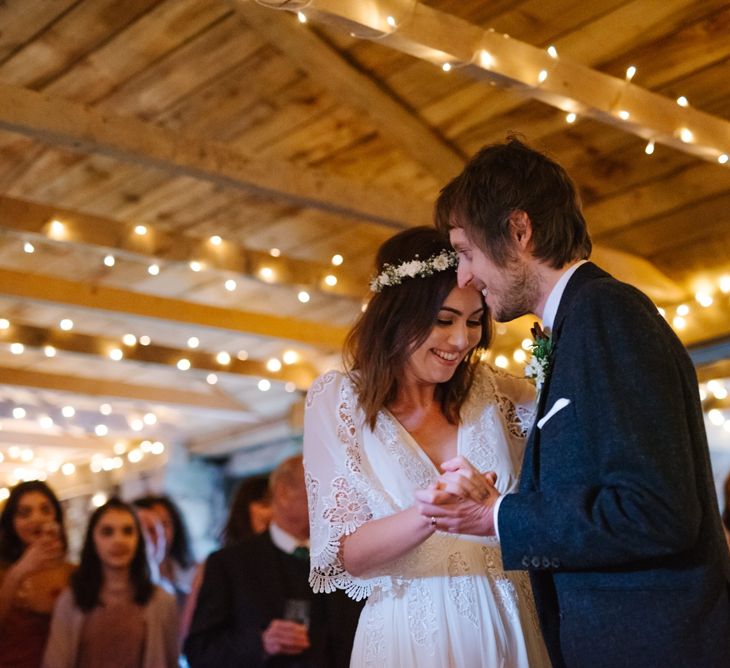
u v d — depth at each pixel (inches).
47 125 150.9
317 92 175.5
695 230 186.4
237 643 123.9
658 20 146.8
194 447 345.4
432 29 123.6
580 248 71.4
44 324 254.8
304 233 214.8
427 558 78.7
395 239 85.4
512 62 131.0
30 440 345.4
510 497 65.3
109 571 157.4
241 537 173.2
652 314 65.3
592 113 141.3
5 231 186.1
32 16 161.0
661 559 62.2
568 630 64.5
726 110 158.9
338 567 80.3
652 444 60.4
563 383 65.2
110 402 318.7
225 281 235.9
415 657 77.4
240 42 165.6
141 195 203.2
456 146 181.3
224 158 166.9
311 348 267.9
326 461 81.8
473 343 83.4
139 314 221.5
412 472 80.3
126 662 153.9
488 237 70.5
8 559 164.4
